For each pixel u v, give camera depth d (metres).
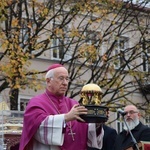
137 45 21.31
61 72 5.70
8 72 17.58
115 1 20.77
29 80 20.08
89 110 5.38
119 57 21.44
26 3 19.89
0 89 19.12
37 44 19.16
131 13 21.55
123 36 26.48
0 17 17.81
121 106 20.20
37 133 5.45
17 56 17.50
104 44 21.77
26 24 19.80
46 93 5.76
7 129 10.96
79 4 20.11
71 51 24.20
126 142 9.01
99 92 5.62
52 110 5.61
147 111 21.58
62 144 5.46
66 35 22.36
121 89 20.77
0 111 10.98
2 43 18.17
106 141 9.30
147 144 8.62
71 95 20.56
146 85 21.62
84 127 5.68
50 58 27.73
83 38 20.20
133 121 9.12
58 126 5.37
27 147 5.48
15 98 19.62
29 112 5.54
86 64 20.86
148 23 22.38
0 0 17.61
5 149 10.23
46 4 20.47
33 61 27.16
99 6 20.75
